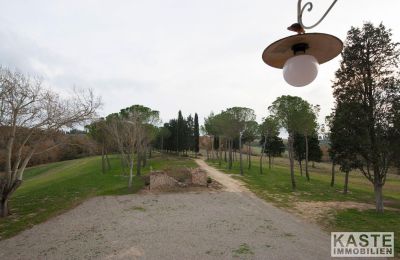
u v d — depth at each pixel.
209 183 27.78
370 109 16.61
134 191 24.12
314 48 2.74
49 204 20.06
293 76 2.64
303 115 26.73
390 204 20.14
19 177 16.88
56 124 17.47
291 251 10.20
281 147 55.09
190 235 12.15
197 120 79.19
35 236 12.44
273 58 2.97
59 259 9.74
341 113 17.23
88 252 10.32
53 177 38.41
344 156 17.78
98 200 20.73
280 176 36.09
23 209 18.53
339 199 21.64
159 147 76.00
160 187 25.34
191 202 19.80
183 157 66.19
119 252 10.24
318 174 43.56
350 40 17.59
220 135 48.81
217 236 11.98
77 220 15.09
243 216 15.65
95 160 55.75
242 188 26.06
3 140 16.88
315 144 54.00
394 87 16.06
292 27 2.70
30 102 16.67
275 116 28.39
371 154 16.39
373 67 16.89
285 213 16.47
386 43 16.62
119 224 14.09
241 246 10.72
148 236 12.05
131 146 26.55
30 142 18.23
